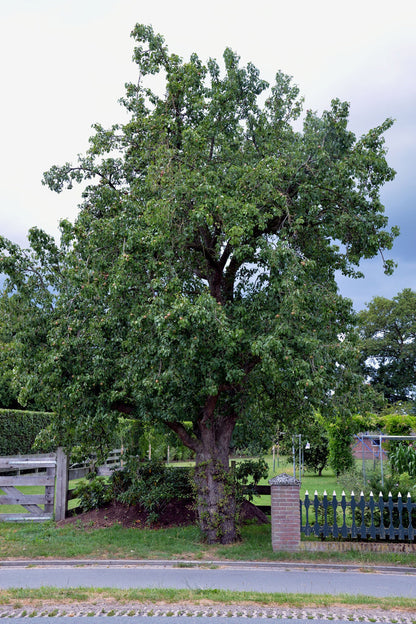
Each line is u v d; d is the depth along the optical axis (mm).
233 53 14367
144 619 6770
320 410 13898
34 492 22453
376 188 13297
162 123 14000
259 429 15641
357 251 13914
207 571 9891
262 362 11320
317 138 13305
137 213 12617
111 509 14781
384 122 13234
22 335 12297
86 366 12289
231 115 14461
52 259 13195
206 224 13141
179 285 11688
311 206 12820
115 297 12023
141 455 16641
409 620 6910
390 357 55281
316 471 28984
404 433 24000
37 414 29047
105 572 9844
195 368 11828
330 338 12938
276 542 11086
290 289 11164
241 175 12852
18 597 7711
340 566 10117
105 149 14961
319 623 6699
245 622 6680
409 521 10922
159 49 14688
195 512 13984
